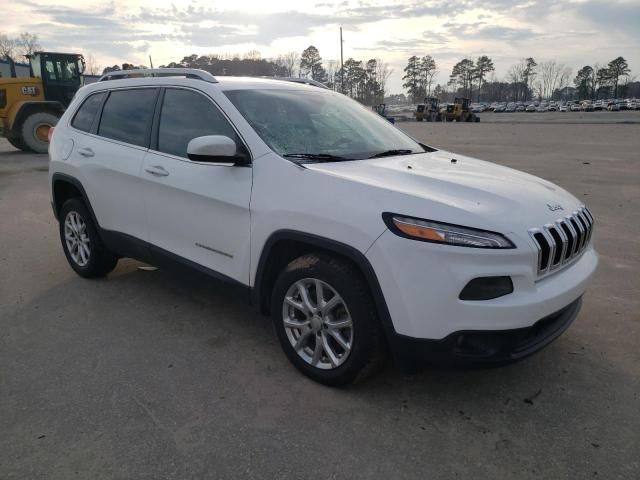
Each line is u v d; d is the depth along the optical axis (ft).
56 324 13.23
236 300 11.72
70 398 10.06
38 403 9.91
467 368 8.86
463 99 175.42
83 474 8.12
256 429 9.16
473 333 8.62
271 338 12.50
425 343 8.80
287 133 11.66
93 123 15.19
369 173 10.23
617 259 18.15
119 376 10.83
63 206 16.31
